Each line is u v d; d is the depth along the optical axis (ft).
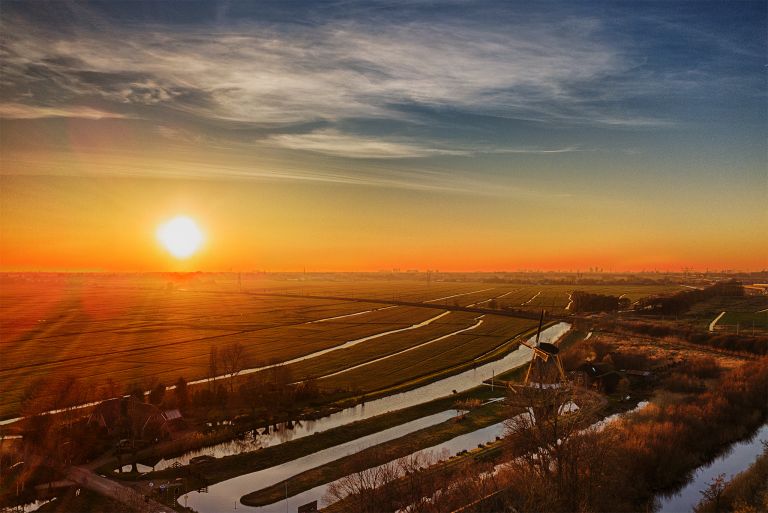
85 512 256.11
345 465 304.30
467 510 228.22
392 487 252.42
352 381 509.76
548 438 256.73
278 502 265.75
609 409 399.65
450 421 383.24
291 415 404.57
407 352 654.53
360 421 384.27
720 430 327.67
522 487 231.30
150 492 274.77
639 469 267.80
